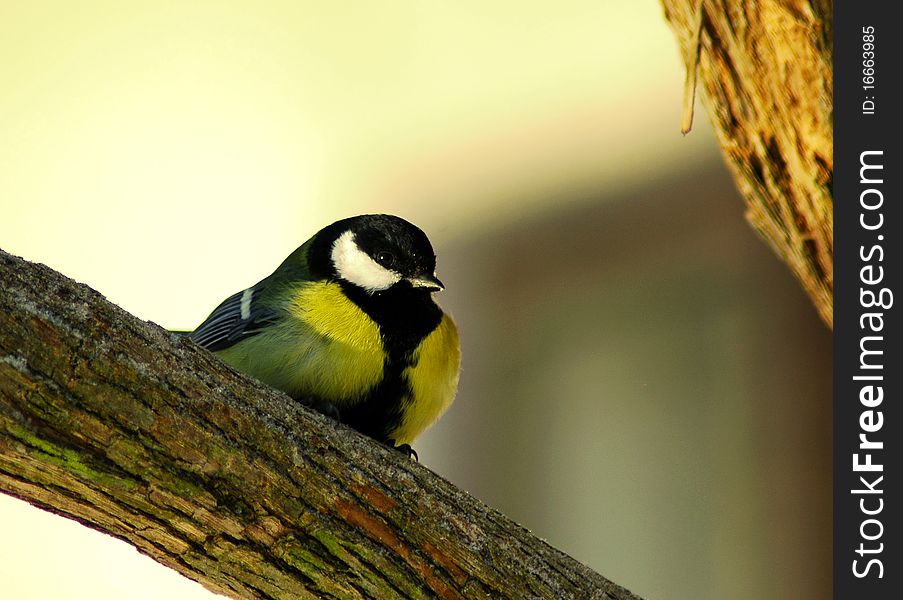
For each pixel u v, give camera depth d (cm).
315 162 1142
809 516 900
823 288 530
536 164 1060
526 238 1055
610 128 1032
